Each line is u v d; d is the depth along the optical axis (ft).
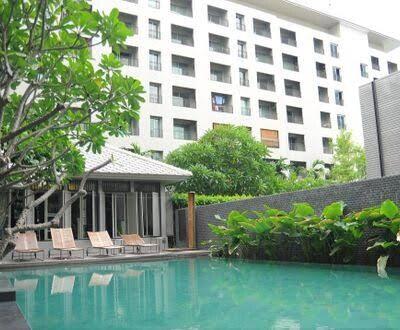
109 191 54.49
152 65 109.09
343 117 145.59
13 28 13.44
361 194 32.19
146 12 109.40
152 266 38.29
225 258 44.14
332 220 29.96
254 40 129.49
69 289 24.57
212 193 72.02
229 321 14.85
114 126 16.81
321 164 129.70
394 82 41.68
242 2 136.56
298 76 137.18
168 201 61.62
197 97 113.09
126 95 15.83
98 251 51.03
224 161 78.54
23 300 20.89
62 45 14.96
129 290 23.39
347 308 16.57
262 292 21.45
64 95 16.56
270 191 81.10
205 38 118.32
